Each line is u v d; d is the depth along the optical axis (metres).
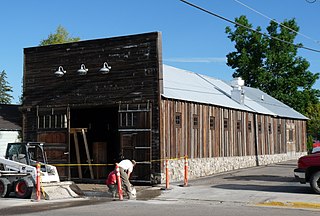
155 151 20.88
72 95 23.47
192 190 18.28
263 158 32.41
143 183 20.95
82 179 23.64
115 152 26.12
